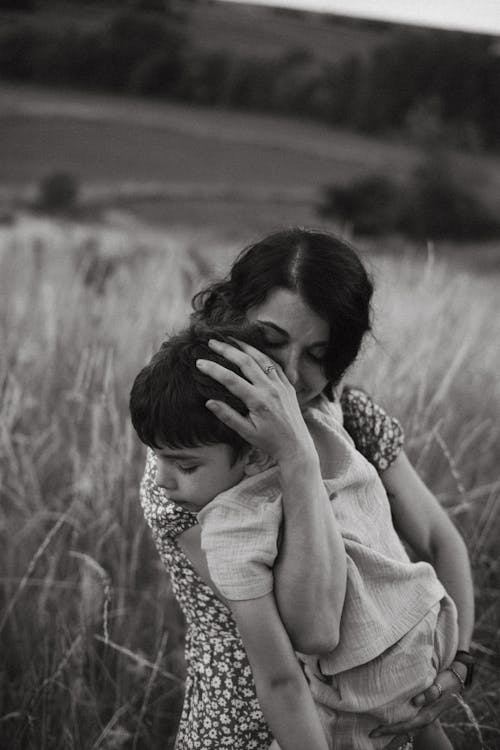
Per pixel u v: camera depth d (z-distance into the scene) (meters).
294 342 1.38
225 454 1.27
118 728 2.07
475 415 3.11
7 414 2.79
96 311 3.62
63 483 2.83
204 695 1.52
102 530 2.50
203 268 4.65
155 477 1.43
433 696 1.39
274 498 1.28
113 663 2.29
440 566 1.71
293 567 1.23
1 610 2.38
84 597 2.29
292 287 1.37
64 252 6.17
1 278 4.77
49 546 2.55
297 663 1.25
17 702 2.15
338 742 1.36
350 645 1.32
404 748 1.48
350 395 1.67
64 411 2.98
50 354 3.19
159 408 1.25
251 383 1.28
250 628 1.22
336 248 1.41
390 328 3.07
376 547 1.39
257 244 1.45
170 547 1.46
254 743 1.49
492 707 2.04
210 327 1.35
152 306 3.66
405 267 4.04
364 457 1.62
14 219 7.50
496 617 2.36
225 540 1.24
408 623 1.37
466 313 3.58
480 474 2.85
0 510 2.65
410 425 2.58
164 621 2.43
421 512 1.70
